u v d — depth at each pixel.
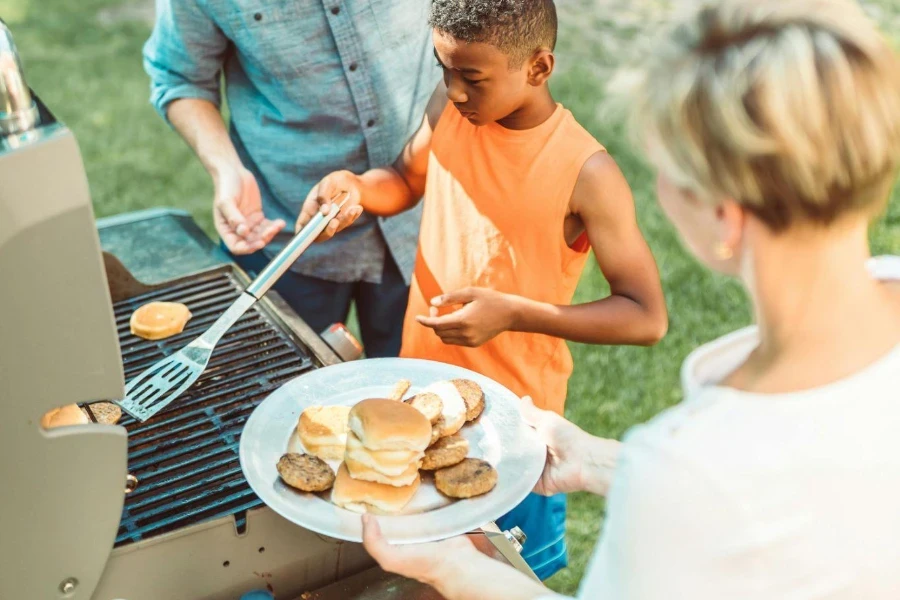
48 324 0.88
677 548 0.72
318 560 1.16
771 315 0.75
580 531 2.52
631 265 1.52
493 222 1.58
